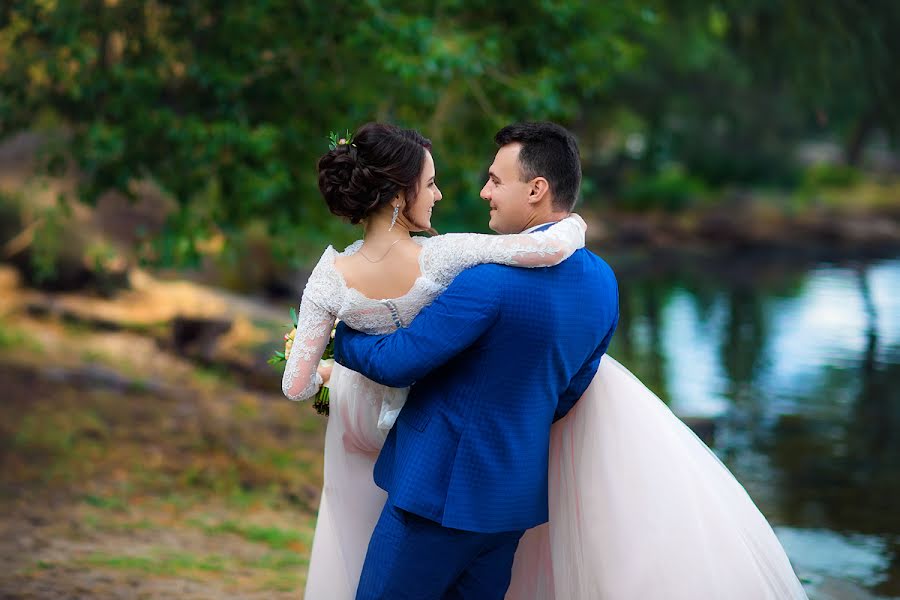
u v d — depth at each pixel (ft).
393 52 19.25
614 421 9.34
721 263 77.51
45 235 24.95
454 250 8.51
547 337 8.48
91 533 16.94
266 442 25.03
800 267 74.28
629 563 9.06
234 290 45.39
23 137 42.24
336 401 9.60
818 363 38.81
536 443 8.85
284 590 14.44
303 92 21.39
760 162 108.88
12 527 16.83
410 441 8.74
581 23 22.12
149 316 37.60
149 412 26.45
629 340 43.86
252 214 21.77
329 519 9.74
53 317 35.76
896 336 44.68
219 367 32.60
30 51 20.92
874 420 29.94
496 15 22.30
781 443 27.37
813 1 31.45
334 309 8.67
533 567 9.99
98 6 20.18
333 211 8.83
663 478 9.14
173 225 21.56
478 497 8.56
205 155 20.21
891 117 32.78
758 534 9.40
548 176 8.79
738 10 33.53
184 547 16.63
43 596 13.37
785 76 34.65
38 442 22.56
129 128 20.39
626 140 110.42
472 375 8.54
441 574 8.74
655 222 90.33
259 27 20.56
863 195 107.96
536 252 8.39
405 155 8.55
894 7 30.94
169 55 21.12
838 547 18.85
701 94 90.02
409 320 8.63
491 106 22.12
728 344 42.86
